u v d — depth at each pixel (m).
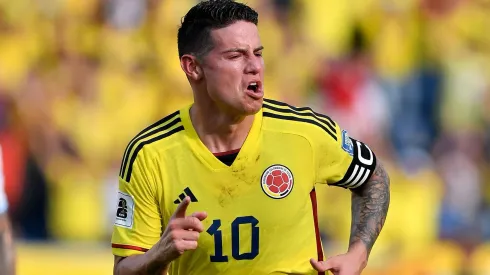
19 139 33.62
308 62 36.72
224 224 13.62
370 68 37.69
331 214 32.59
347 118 35.88
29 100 34.25
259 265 13.74
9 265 16.39
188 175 13.65
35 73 35.19
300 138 13.80
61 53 35.78
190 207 13.63
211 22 13.37
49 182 33.34
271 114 13.93
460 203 35.69
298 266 13.78
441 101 38.66
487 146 37.78
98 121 34.50
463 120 38.47
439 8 40.00
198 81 13.62
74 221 33.06
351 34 38.91
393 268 31.00
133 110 35.12
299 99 35.97
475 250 32.53
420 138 37.19
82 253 29.61
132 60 36.00
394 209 33.84
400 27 39.34
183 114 13.88
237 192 13.64
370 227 14.24
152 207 13.81
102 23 36.53
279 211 13.67
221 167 13.61
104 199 33.56
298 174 13.77
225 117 13.54
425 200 34.56
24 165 33.34
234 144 13.72
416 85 38.50
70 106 34.53
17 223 32.94
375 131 36.44
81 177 33.50
